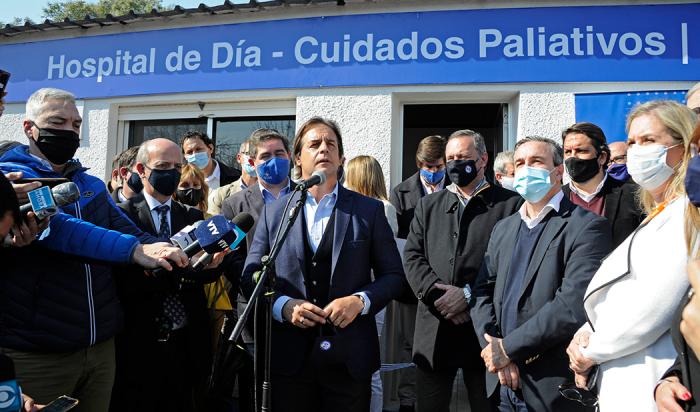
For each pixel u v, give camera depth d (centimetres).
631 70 441
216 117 529
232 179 505
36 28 539
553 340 221
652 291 165
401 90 472
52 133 237
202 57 509
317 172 245
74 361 239
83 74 538
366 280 259
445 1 464
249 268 259
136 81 524
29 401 184
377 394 357
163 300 292
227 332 298
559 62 449
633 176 206
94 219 259
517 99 464
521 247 253
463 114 646
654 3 441
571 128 333
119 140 545
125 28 529
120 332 280
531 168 249
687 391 141
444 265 307
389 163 471
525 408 242
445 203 322
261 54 496
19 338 224
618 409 175
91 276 246
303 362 247
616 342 173
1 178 162
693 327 133
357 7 477
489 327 253
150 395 287
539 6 453
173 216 316
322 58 483
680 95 436
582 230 236
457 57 461
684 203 166
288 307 241
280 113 510
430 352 301
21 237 197
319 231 261
